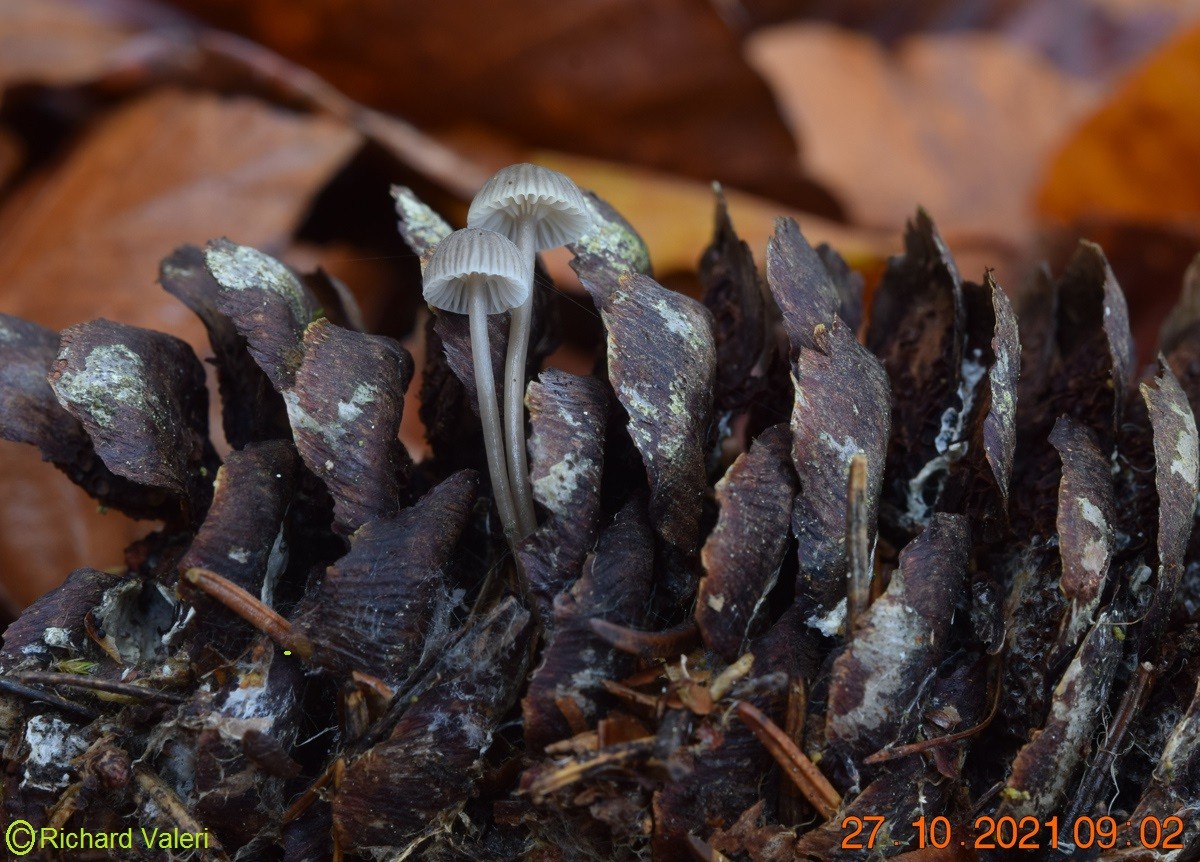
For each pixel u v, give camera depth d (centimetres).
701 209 34
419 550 23
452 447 25
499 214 25
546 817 23
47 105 34
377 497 23
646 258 25
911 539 24
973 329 24
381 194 34
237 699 23
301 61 37
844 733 23
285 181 31
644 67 35
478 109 37
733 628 23
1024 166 42
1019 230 38
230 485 23
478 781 23
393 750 23
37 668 23
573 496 23
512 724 23
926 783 23
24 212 31
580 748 23
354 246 34
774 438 23
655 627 23
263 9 35
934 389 24
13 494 28
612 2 33
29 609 24
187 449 24
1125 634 23
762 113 35
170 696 23
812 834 23
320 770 23
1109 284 24
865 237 34
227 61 32
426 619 23
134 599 24
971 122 43
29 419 24
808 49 42
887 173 40
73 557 28
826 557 23
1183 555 23
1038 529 24
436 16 34
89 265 30
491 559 24
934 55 43
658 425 23
